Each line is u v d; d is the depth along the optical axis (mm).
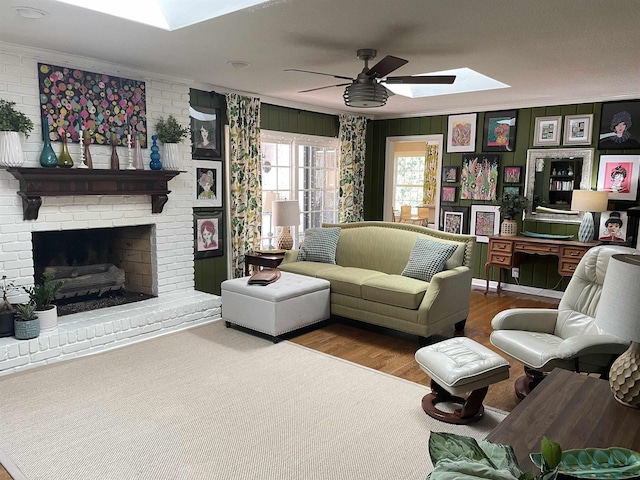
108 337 3912
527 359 2881
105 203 4234
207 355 3826
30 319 3531
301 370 3559
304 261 5344
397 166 11461
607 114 5426
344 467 2369
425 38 3260
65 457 2416
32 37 3357
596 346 2682
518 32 3096
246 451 2494
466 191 6605
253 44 3463
